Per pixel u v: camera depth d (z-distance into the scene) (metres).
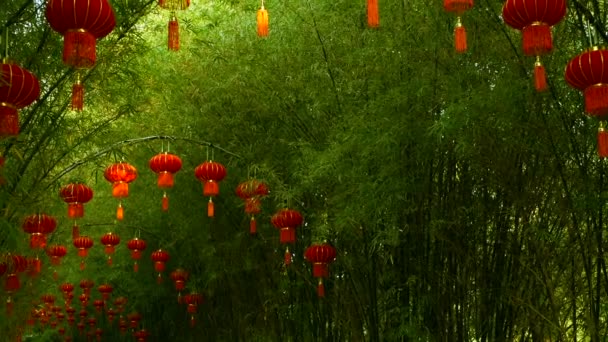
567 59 4.23
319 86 5.65
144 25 7.12
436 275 5.30
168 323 11.23
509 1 3.16
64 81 5.32
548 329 4.84
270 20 5.92
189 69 6.84
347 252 6.11
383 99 4.80
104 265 11.33
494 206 4.95
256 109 6.47
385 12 4.96
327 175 5.43
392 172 4.90
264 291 8.02
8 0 3.88
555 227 4.84
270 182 6.72
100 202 10.42
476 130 4.37
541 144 4.35
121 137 7.98
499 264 4.98
